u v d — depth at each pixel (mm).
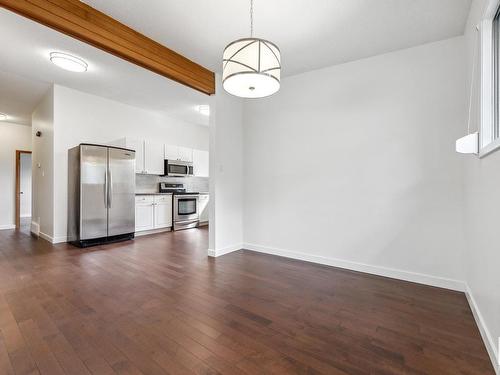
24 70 3594
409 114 2664
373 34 2484
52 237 4156
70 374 1272
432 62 2559
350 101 3008
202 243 4293
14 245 4000
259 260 3318
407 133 2672
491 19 1705
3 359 1376
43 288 2346
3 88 4230
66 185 4258
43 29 2646
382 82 2818
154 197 5230
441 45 2518
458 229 2416
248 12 2211
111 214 4273
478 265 1824
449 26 2330
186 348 1498
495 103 1692
